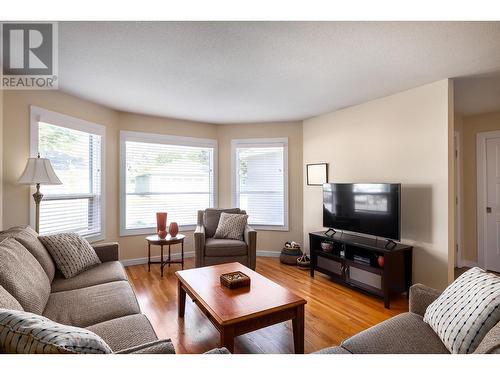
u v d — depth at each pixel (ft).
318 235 10.98
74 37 6.02
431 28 5.62
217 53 6.77
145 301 8.68
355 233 11.23
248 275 7.50
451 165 8.42
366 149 10.89
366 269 9.20
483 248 12.22
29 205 8.48
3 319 2.74
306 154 13.84
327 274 10.67
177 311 8.00
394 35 5.91
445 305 4.33
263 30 5.73
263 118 13.70
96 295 5.71
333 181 12.36
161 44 6.33
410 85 9.02
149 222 13.33
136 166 12.96
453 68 7.66
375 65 7.48
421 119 9.06
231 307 5.48
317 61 7.22
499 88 9.23
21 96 8.21
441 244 8.54
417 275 9.15
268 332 6.89
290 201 14.32
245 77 8.35
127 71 7.88
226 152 15.02
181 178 14.17
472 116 12.58
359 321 7.52
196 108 11.85
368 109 10.81
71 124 9.94
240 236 11.80
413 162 9.29
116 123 12.28
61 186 9.78
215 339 6.56
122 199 12.44
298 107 11.68
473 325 3.70
